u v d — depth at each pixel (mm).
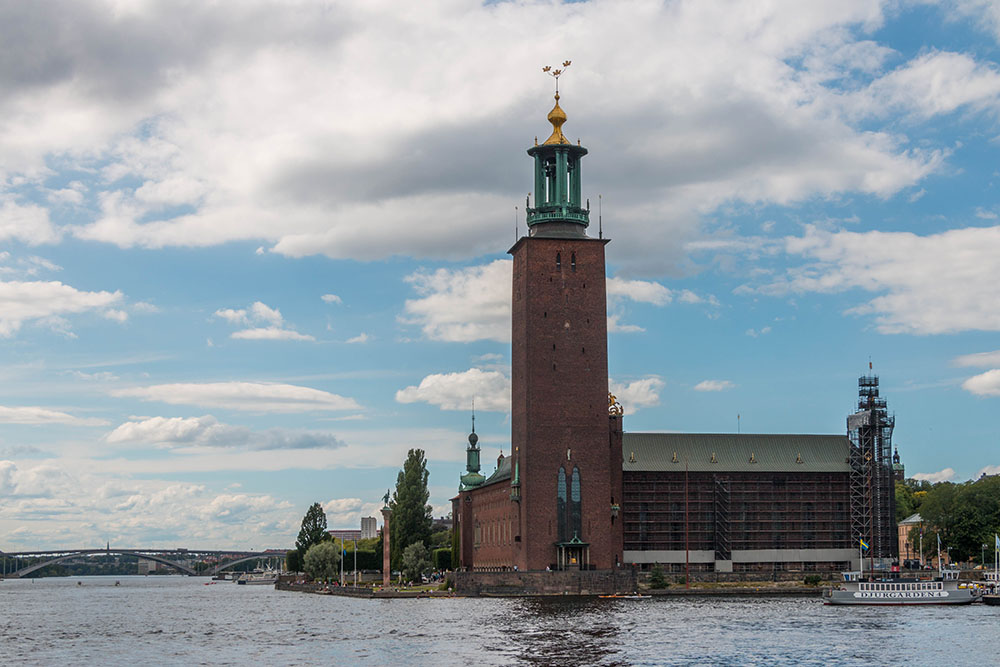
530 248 195500
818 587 194875
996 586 172500
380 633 119062
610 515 192125
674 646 103125
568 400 193000
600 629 118438
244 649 107875
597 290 196375
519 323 198875
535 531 189500
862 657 96312
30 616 173250
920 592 159125
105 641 120688
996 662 93750
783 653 98438
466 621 130500
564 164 199875
